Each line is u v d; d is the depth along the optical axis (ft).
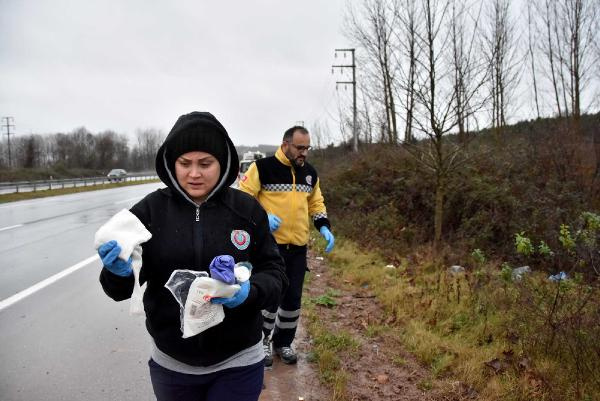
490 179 28.86
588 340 11.44
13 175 155.33
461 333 13.79
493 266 21.20
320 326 15.08
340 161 51.80
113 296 5.70
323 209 13.92
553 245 21.88
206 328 5.53
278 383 11.70
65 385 11.76
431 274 20.67
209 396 6.36
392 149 38.52
